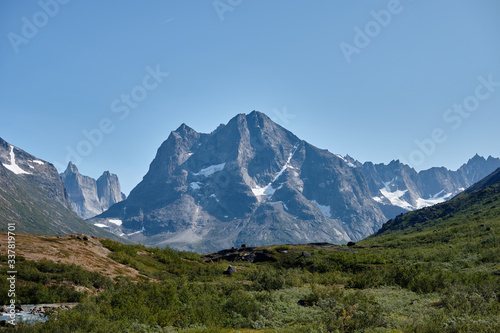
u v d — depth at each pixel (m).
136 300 31.02
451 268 66.12
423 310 30.97
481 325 22.44
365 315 27.12
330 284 53.28
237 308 31.86
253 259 96.00
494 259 69.31
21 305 34.84
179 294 35.25
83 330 24.27
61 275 43.25
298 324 26.72
